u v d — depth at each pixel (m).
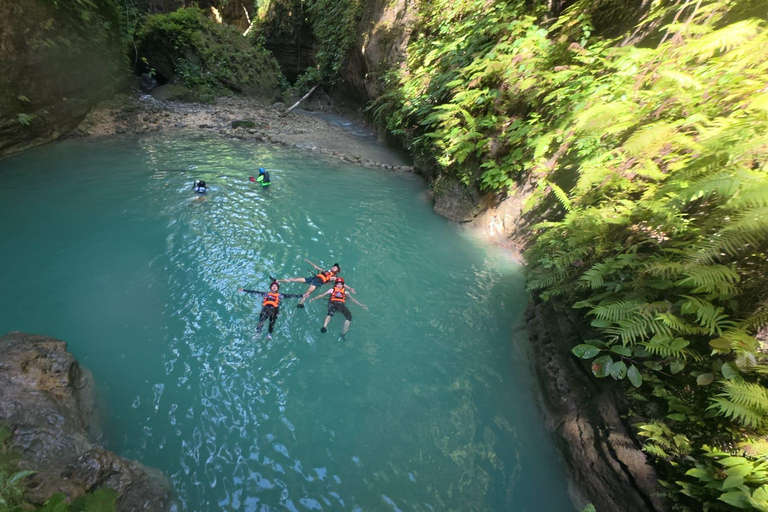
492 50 7.80
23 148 9.88
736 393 2.39
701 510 2.40
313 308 5.54
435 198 9.06
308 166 11.48
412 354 4.83
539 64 7.05
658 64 4.82
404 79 12.55
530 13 7.93
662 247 3.58
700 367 2.83
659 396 2.97
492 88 8.01
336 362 4.64
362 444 3.70
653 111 4.45
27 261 5.77
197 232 7.05
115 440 3.48
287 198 8.91
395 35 14.12
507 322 5.43
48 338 4.03
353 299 5.74
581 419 3.56
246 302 5.48
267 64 20.72
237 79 18.56
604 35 6.57
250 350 4.70
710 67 4.12
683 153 3.93
